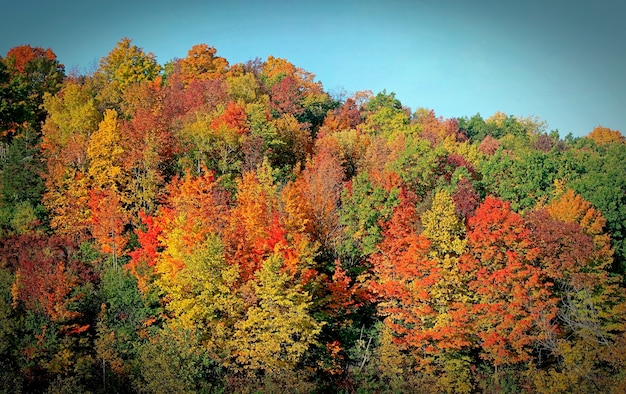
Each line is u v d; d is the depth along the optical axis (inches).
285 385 1614.2
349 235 2068.2
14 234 1966.0
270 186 2182.6
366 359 1824.6
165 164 2406.5
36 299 1665.8
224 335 1704.0
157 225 1937.7
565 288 1870.1
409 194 2247.8
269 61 4566.9
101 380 1588.3
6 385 1457.9
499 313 1758.1
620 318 1796.3
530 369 1684.3
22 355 1571.1
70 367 1606.8
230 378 1630.2
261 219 1941.4
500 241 1905.8
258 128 2632.9
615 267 2073.1
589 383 1544.0
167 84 3804.1
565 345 1626.5
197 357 1571.1
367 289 1987.0
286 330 1670.8
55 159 2262.6
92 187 2225.6
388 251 1967.3
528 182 2453.2
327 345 1785.2
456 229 1956.2
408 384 1734.7
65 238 2028.8
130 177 2256.4
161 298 1849.2
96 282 1883.6
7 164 2251.5
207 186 2086.6
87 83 3452.3
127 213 2130.9
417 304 1856.5
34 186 2196.1
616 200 2182.6
